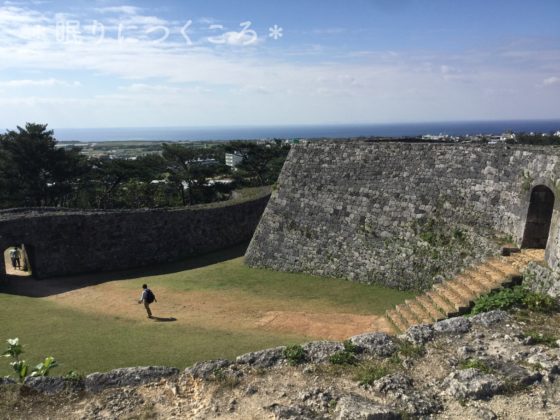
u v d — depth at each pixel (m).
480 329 8.29
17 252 22.17
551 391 6.41
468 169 14.68
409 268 15.07
